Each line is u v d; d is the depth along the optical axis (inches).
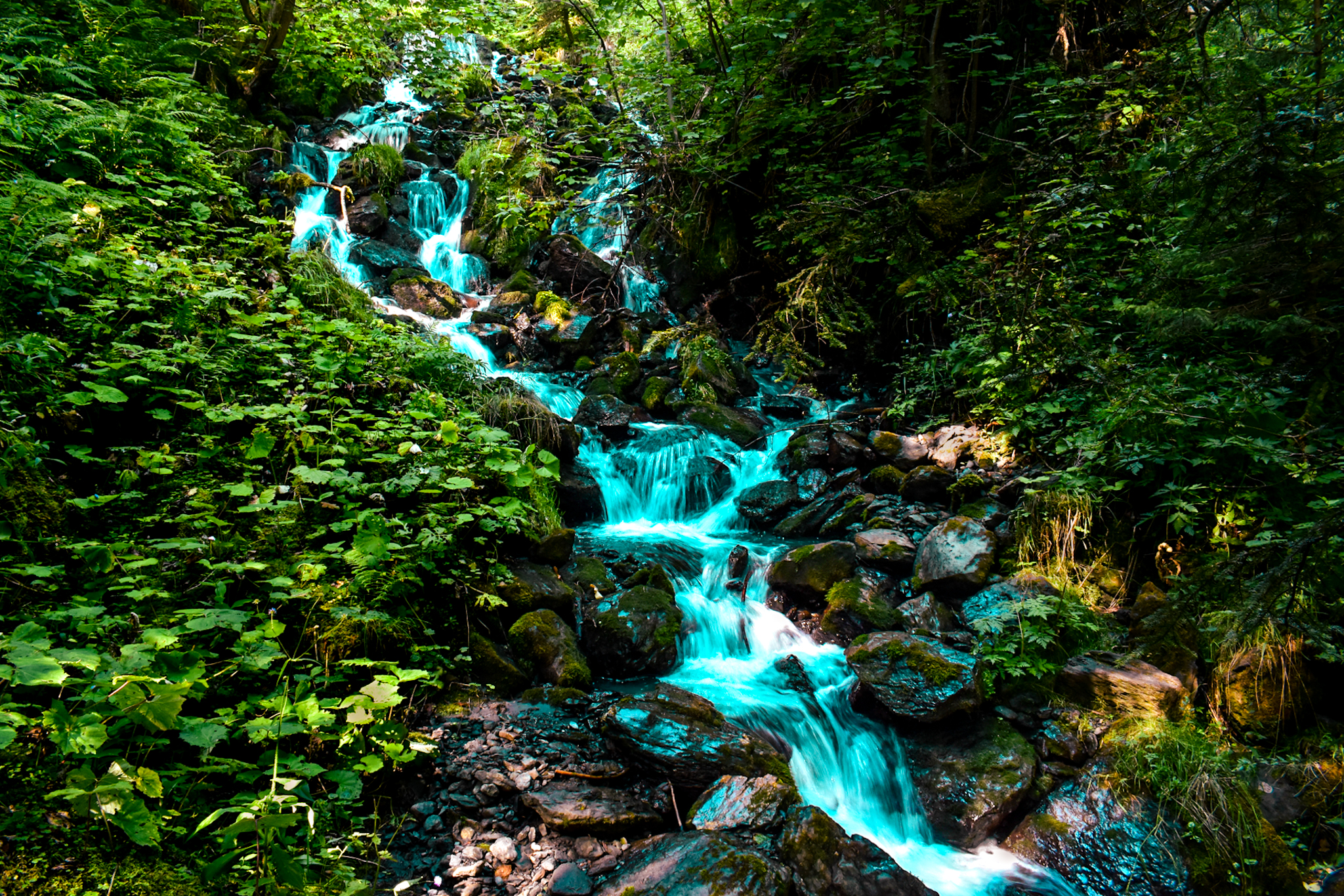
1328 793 153.1
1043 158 277.6
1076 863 146.3
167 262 208.2
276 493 173.8
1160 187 167.9
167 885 98.0
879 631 194.2
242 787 117.9
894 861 137.9
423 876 123.0
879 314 352.8
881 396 336.2
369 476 190.1
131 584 132.4
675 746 152.1
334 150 396.8
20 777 100.6
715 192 385.7
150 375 178.5
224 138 326.6
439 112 468.1
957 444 275.1
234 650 126.8
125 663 103.7
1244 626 140.0
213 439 175.3
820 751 171.0
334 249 339.0
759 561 229.9
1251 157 139.1
